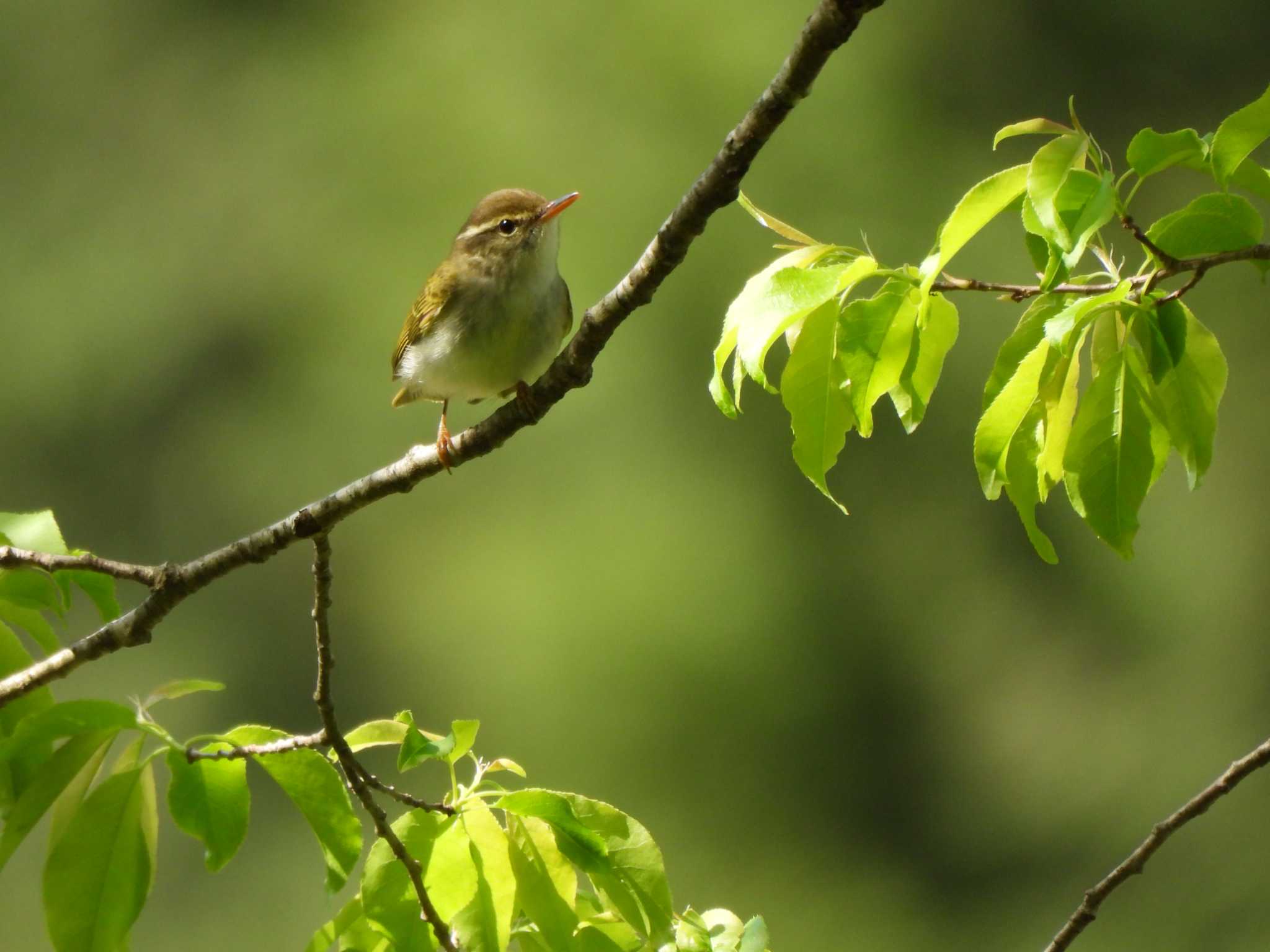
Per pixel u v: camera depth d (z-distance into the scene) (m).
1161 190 17.11
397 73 18.55
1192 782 15.32
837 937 14.98
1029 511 3.42
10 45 19.48
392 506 16.58
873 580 16.28
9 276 18.56
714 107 18.05
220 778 3.38
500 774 15.09
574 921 3.38
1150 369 3.25
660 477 16.41
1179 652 16.03
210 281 18.42
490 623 15.75
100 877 3.25
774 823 15.45
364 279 18.08
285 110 18.84
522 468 16.52
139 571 4.15
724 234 17.31
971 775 15.77
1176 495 16.48
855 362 3.20
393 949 3.42
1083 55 18.69
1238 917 14.48
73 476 17.95
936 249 3.14
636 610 15.61
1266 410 16.52
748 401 16.72
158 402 18.22
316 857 14.62
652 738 15.32
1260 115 3.16
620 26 18.17
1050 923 14.96
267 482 17.66
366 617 16.20
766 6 18.14
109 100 19.39
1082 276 3.44
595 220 17.59
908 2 18.55
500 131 18.11
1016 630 16.23
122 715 3.23
